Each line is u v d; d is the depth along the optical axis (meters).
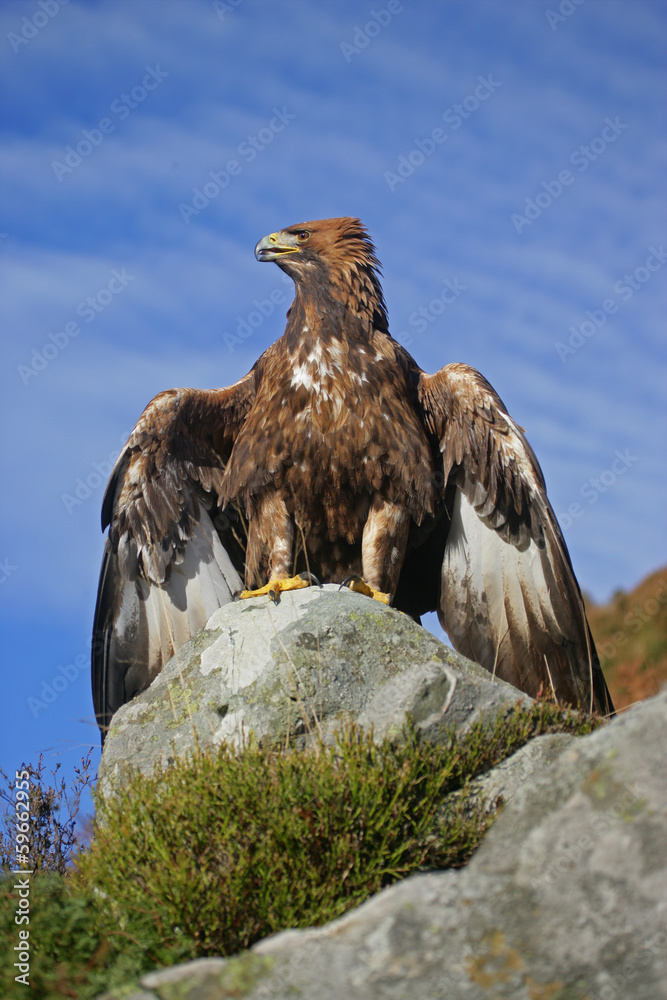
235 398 11.36
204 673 8.59
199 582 11.27
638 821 4.94
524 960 4.72
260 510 10.88
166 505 11.15
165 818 6.39
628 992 4.62
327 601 8.67
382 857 6.09
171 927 5.76
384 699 7.18
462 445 10.55
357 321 11.01
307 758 6.64
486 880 5.00
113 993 4.77
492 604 10.54
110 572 11.18
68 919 5.74
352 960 4.78
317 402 10.57
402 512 10.60
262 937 5.80
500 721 7.03
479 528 10.62
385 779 6.29
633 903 4.78
